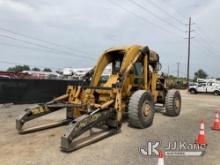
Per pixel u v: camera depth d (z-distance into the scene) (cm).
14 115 952
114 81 785
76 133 527
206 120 937
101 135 628
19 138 618
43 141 593
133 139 624
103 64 833
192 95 3006
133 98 722
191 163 470
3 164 453
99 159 482
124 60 748
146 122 744
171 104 971
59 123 761
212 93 3234
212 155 518
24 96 1287
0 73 2947
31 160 472
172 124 824
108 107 658
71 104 671
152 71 945
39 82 1351
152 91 922
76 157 490
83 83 773
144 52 836
